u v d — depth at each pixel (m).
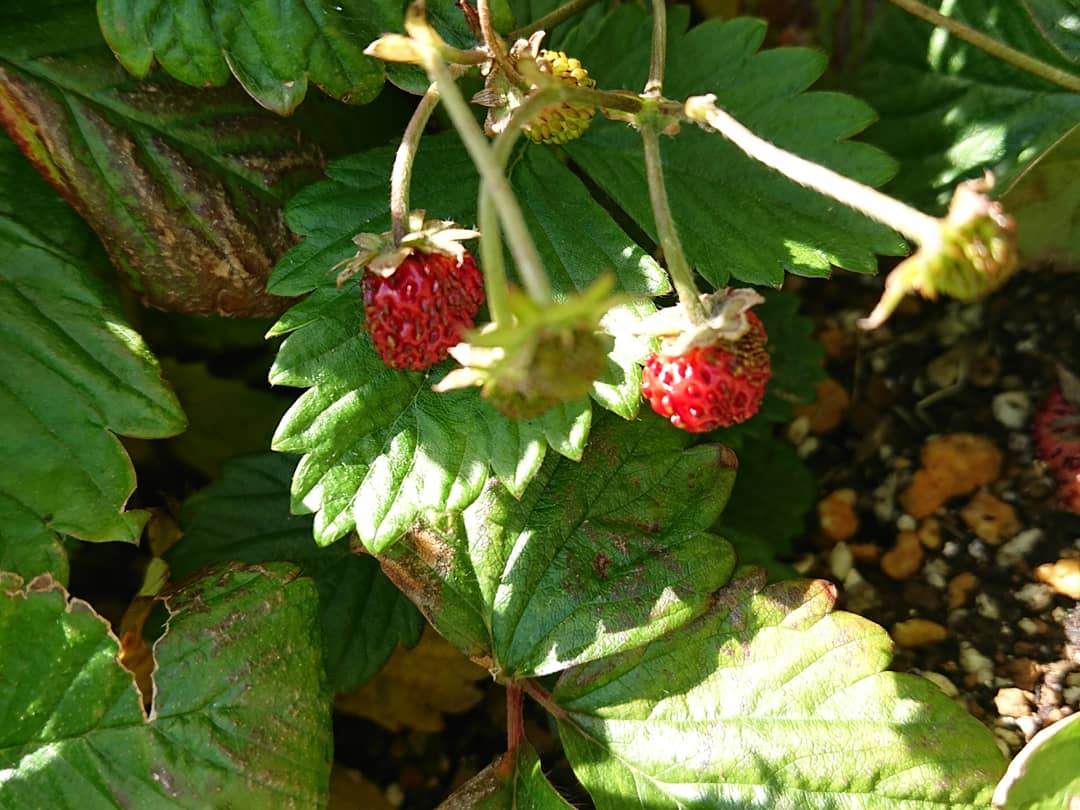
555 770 0.16
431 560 0.14
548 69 0.13
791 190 0.15
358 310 0.13
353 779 0.17
